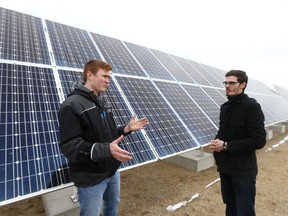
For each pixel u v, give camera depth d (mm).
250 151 3139
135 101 5711
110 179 2740
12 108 3502
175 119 6230
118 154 2004
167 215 4730
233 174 3217
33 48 5180
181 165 7754
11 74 4055
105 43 7914
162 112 6098
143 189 6090
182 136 5730
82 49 6535
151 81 7289
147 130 5090
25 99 3781
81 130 2230
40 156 3184
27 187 2771
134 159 4133
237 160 3178
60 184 2982
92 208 2424
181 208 5020
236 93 3334
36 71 4516
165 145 5020
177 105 6988
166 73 8828
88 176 2316
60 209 4031
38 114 3693
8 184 2693
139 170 7551
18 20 5938
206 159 7590
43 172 3025
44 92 4148
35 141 3311
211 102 9195
